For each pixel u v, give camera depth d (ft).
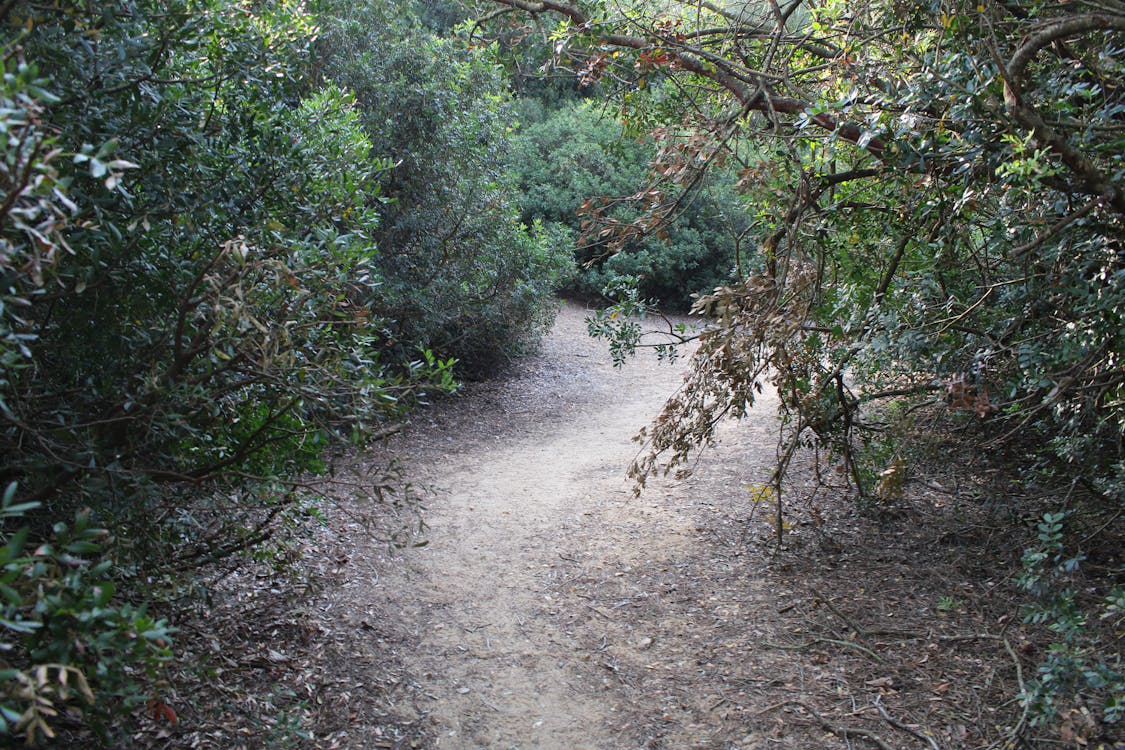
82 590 6.00
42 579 5.50
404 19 34.47
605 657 14.74
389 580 17.60
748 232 17.78
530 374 39.78
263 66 10.43
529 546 19.71
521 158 57.36
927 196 12.76
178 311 9.47
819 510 20.77
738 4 18.88
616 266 56.49
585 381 39.47
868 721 12.36
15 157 5.13
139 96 8.80
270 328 8.65
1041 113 11.27
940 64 11.73
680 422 17.30
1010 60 10.92
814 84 17.37
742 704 13.08
